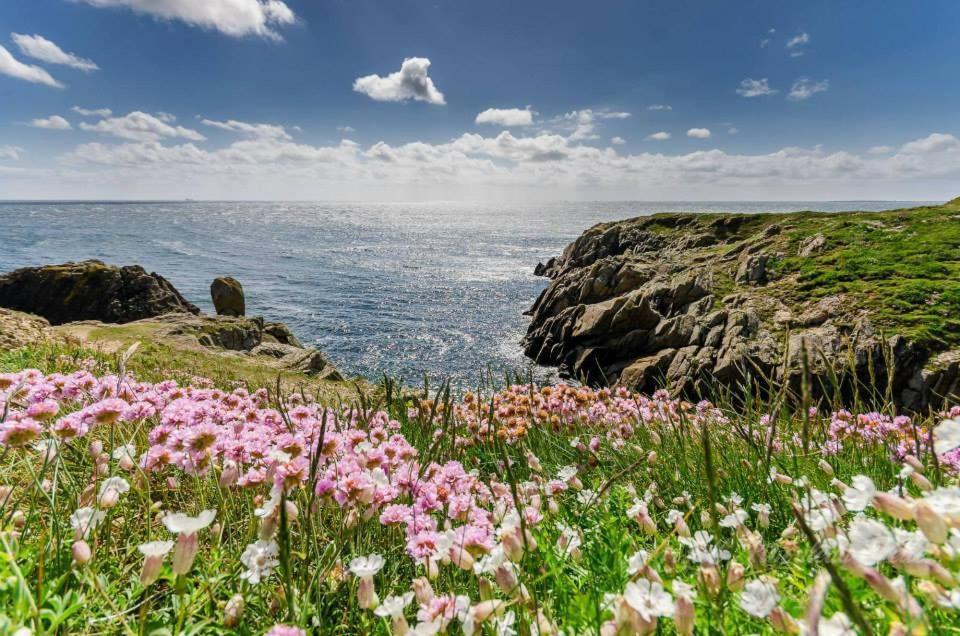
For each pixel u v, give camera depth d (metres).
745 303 27.28
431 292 67.00
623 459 3.93
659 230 68.56
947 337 19.42
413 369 34.22
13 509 2.23
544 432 4.84
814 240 36.00
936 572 1.15
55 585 1.60
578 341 32.91
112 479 2.21
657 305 32.06
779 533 2.59
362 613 1.87
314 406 4.48
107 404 2.41
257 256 107.69
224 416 3.52
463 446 4.32
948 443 1.37
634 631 1.29
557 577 1.85
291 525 2.45
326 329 45.88
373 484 2.20
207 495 2.95
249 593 1.92
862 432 3.91
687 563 2.12
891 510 1.22
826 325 22.88
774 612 1.25
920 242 31.94
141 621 1.50
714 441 4.09
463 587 2.05
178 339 23.55
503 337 43.91
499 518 2.29
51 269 39.03
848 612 0.94
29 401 2.89
